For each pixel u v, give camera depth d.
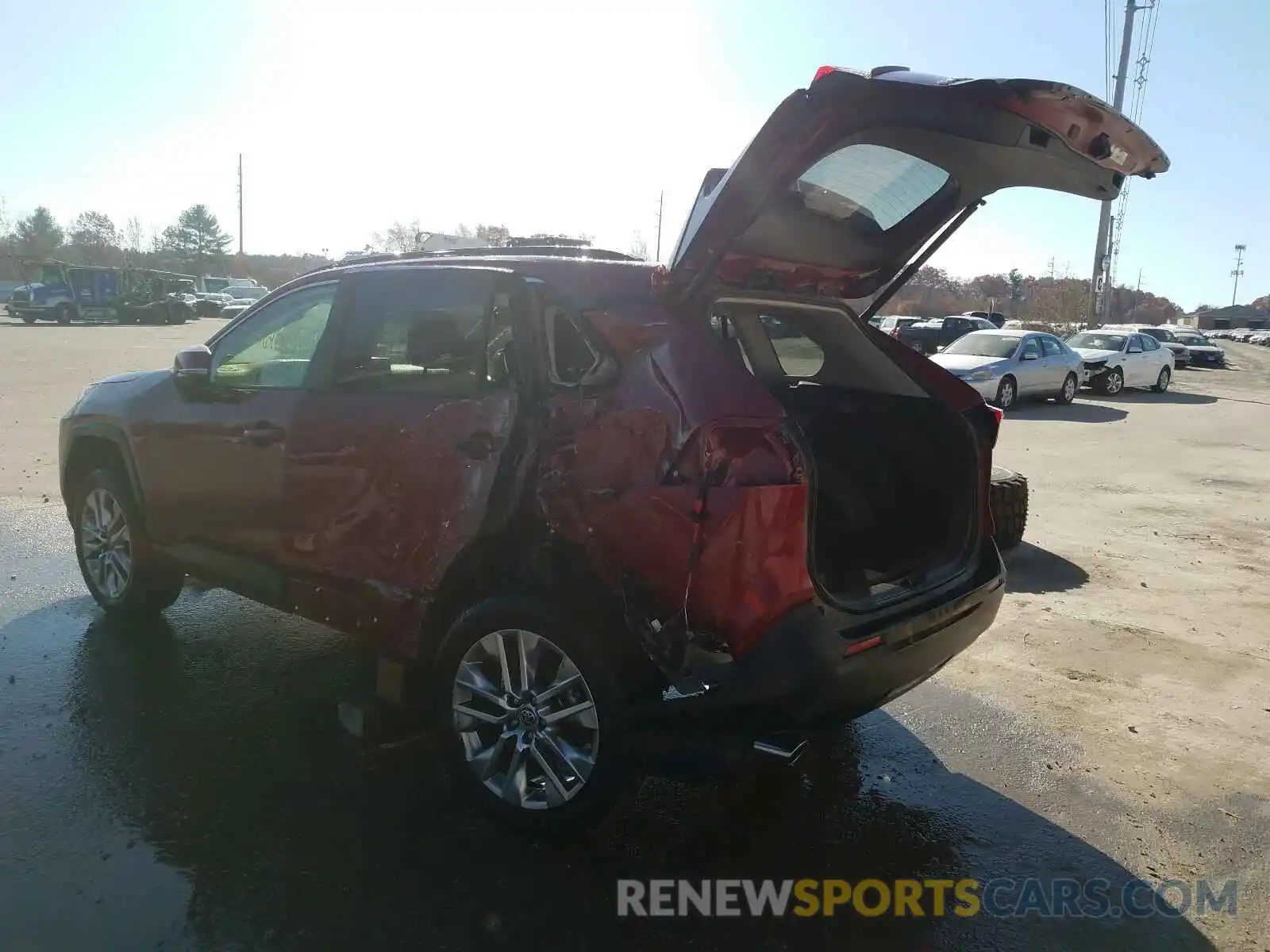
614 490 3.09
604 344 3.20
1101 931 3.02
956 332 31.86
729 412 2.95
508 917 2.97
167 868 3.13
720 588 2.92
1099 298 35.84
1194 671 5.15
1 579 5.98
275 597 4.14
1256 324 113.88
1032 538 8.06
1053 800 3.80
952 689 4.87
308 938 2.83
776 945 2.90
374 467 3.67
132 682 4.52
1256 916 3.11
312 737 4.04
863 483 4.05
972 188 3.56
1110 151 3.16
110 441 4.98
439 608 3.58
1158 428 16.58
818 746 4.22
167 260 84.12
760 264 3.48
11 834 3.28
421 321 3.67
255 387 4.27
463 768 3.44
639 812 3.63
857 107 2.83
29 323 38.50
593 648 3.13
